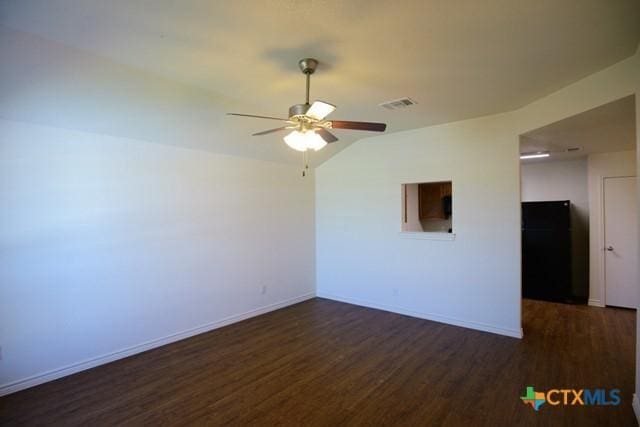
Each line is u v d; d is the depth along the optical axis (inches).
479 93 120.4
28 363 106.5
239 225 171.0
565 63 96.0
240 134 152.4
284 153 182.7
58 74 93.7
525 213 213.9
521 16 73.0
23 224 105.5
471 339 143.9
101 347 122.7
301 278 207.0
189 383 109.4
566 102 114.7
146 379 111.9
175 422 89.4
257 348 136.9
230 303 166.6
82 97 104.0
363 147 193.3
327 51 89.1
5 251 102.4
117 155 127.0
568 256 201.0
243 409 95.1
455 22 75.4
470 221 155.9
